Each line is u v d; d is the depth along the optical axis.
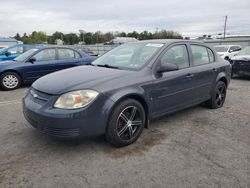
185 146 3.53
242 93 7.21
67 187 2.58
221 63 5.34
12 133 3.94
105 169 2.91
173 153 3.31
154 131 4.06
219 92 5.38
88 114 3.02
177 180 2.71
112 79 3.34
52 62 7.99
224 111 5.22
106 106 3.13
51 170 2.88
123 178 2.74
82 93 3.03
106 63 4.29
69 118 2.93
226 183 2.66
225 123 4.48
